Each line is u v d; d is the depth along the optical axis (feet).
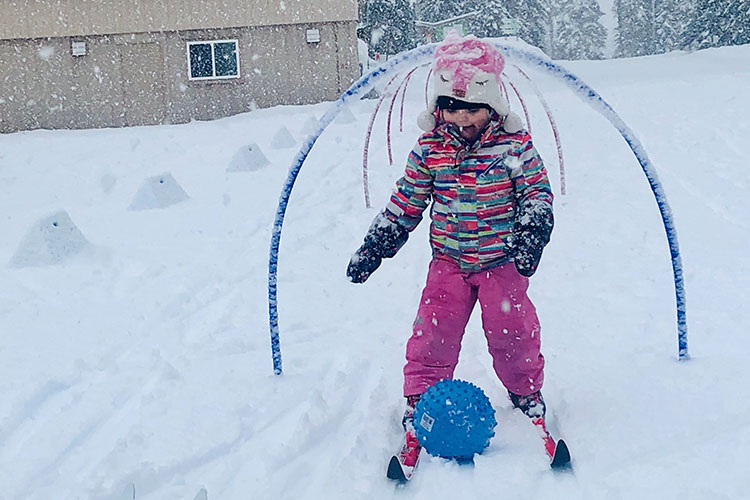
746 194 24.54
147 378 13.99
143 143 48.67
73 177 38.83
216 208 29.04
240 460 10.81
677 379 12.17
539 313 16.01
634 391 11.91
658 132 36.83
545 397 12.10
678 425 10.70
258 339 15.75
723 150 31.22
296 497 9.72
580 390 12.12
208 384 13.42
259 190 31.78
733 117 37.58
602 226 22.50
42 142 52.26
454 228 11.07
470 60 10.66
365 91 12.06
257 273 20.54
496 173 10.84
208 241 24.35
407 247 22.06
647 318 15.17
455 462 10.27
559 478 9.71
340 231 24.36
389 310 17.17
